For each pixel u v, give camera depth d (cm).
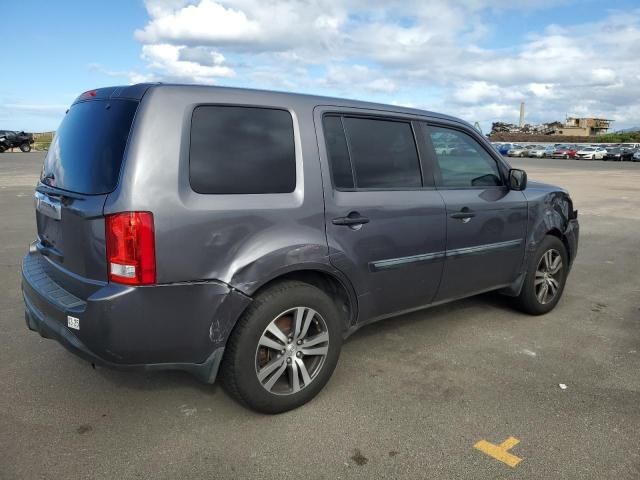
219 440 286
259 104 306
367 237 340
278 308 299
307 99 330
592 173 3088
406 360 391
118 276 260
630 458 275
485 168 438
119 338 262
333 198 325
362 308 351
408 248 366
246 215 288
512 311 507
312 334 324
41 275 321
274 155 306
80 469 259
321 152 325
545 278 489
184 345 277
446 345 420
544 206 478
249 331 291
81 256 277
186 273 271
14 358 380
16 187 1603
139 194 259
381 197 350
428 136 395
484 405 326
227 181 287
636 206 1416
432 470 263
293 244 301
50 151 337
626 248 844
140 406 320
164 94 277
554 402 331
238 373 292
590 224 1096
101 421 302
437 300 407
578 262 740
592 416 315
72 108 330
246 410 317
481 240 421
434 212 380
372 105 365
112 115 286
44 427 295
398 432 295
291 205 306
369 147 355
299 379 317
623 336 447
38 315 304
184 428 296
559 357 401
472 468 265
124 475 255
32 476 253
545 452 279
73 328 271
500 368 380
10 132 4447
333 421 306
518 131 12319
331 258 320
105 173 272
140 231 257
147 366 275
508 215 441
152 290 263
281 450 278
